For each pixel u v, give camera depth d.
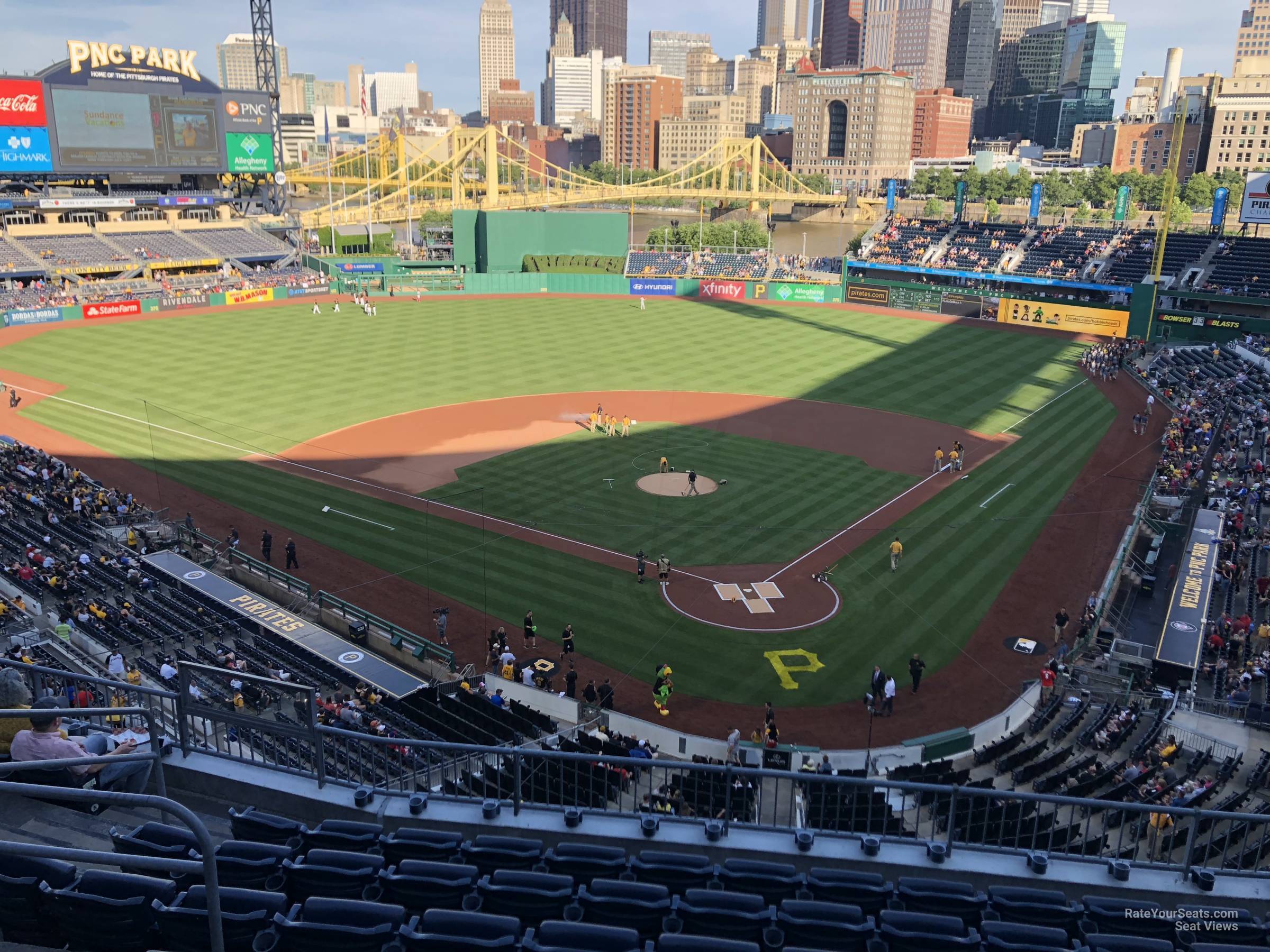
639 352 94.88
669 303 126.50
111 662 31.47
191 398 74.44
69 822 14.43
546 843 15.27
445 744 15.66
